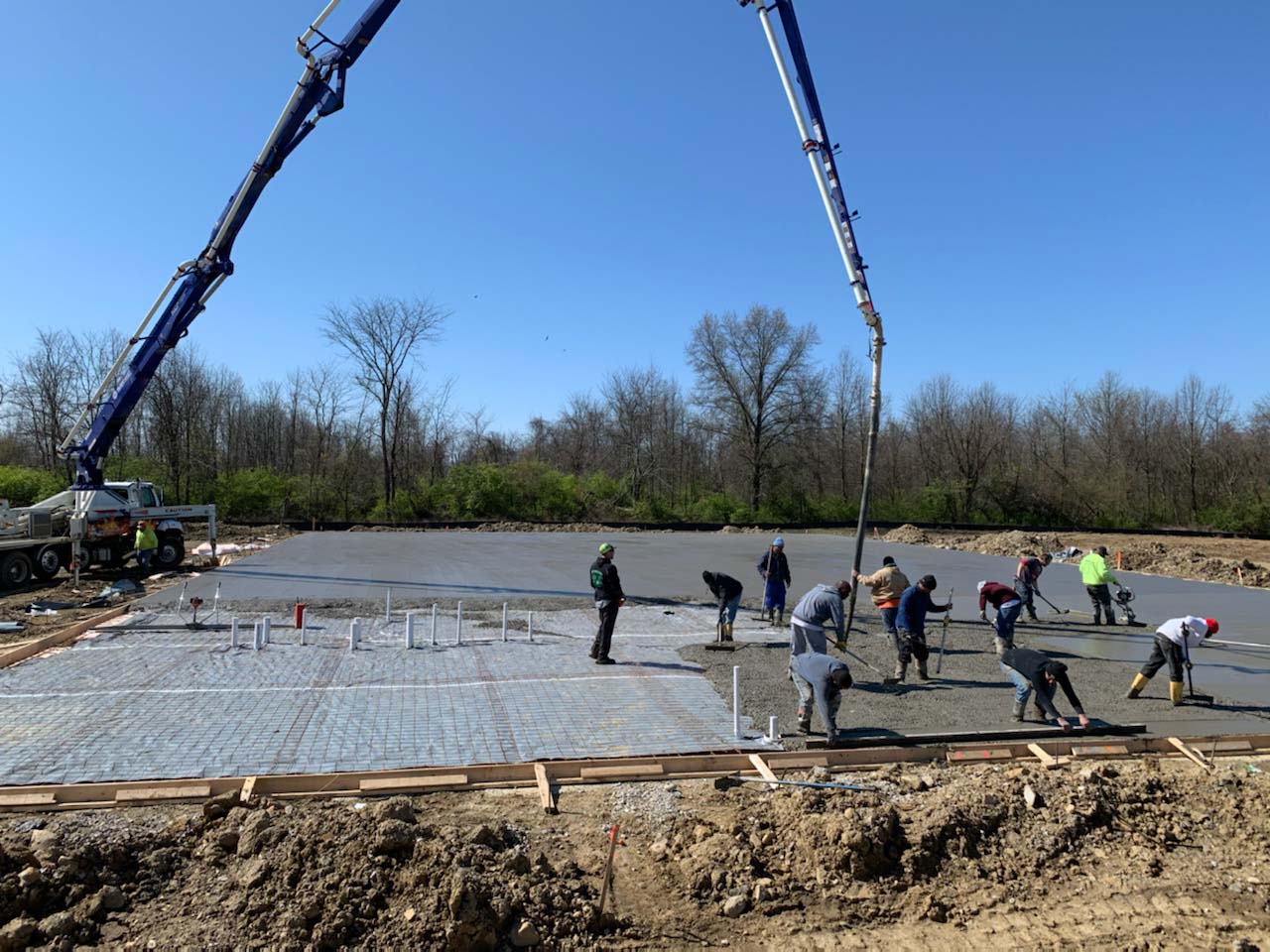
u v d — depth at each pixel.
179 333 19.56
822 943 5.00
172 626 12.87
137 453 46.75
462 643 12.02
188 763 7.12
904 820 6.25
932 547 30.61
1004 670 9.16
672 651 11.91
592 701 9.24
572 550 27.70
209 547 26.66
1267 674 11.41
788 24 11.31
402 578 19.34
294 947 4.65
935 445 52.88
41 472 37.75
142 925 4.87
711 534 37.97
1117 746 8.02
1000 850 6.04
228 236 18.52
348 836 5.45
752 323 49.44
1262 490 44.22
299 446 52.59
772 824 6.18
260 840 5.52
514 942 4.83
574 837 6.07
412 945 4.70
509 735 8.05
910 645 10.45
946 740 8.15
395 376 46.75
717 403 50.53
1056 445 54.03
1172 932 5.17
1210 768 7.59
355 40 16.83
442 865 5.20
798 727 8.46
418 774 6.86
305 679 9.81
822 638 8.84
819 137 11.46
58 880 5.06
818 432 51.34
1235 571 21.80
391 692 9.36
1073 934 5.14
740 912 5.27
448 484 44.69
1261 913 5.40
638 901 5.34
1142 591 19.88
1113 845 6.19
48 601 15.66
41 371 43.25
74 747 7.45
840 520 48.16
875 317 11.47
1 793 6.27
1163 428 50.69
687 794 6.81
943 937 5.09
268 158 17.81
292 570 20.55
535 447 60.78
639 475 54.53
